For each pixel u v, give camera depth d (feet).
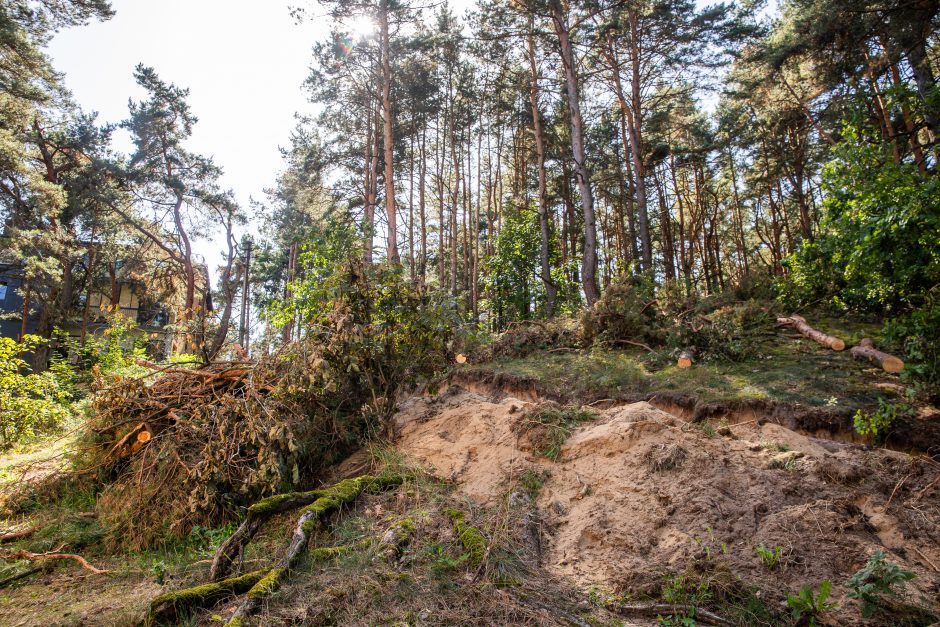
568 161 79.20
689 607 11.08
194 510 17.15
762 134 71.77
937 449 15.02
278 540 15.66
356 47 65.00
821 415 17.48
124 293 95.61
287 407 19.44
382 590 12.01
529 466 17.11
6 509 19.94
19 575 15.52
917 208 17.37
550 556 13.74
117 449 21.15
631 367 26.30
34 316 79.46
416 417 22.38
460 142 89.97
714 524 13.17
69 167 79.46
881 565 10.66
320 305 23.45
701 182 90.68
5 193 70.64
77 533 17.74
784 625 10.48
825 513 12.77
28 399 30.42
